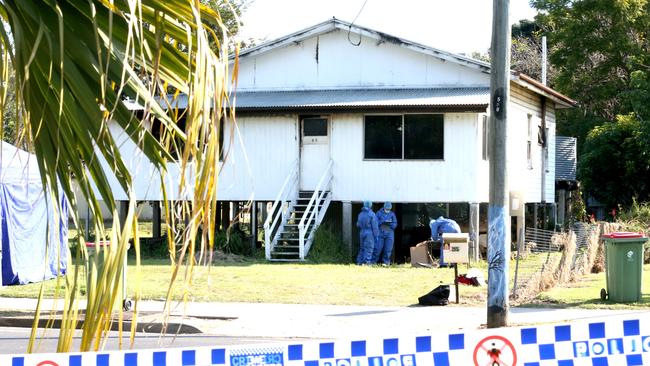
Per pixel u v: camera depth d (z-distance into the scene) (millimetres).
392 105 28578
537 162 36500
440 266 26734
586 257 23625
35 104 3668
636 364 4754
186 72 3816
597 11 47031
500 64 14594
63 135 3695
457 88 31297
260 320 16453
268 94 32094
